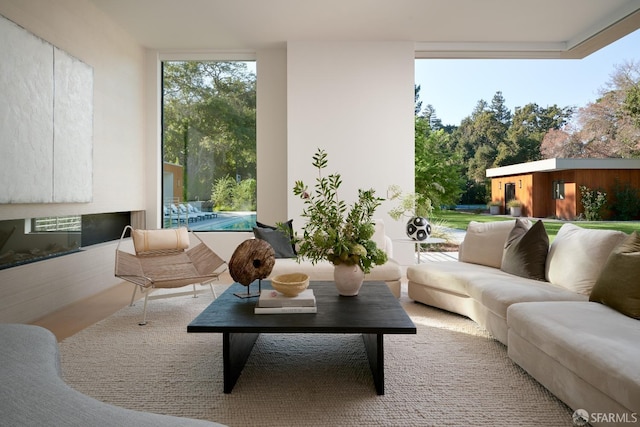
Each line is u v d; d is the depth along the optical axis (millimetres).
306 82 5141
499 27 4762
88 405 984
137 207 5230
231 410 1798
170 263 3809
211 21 4625
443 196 6867
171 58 5512
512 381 2078
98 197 4281
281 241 4105
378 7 4289
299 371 2215
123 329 2936
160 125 5543
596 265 2529
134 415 945
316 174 5133
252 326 1913
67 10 3732
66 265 3592
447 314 3346
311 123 5141
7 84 2916
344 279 2479
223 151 5578
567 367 1702
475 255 3684
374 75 5141
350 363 2326
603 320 1876
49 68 3387
